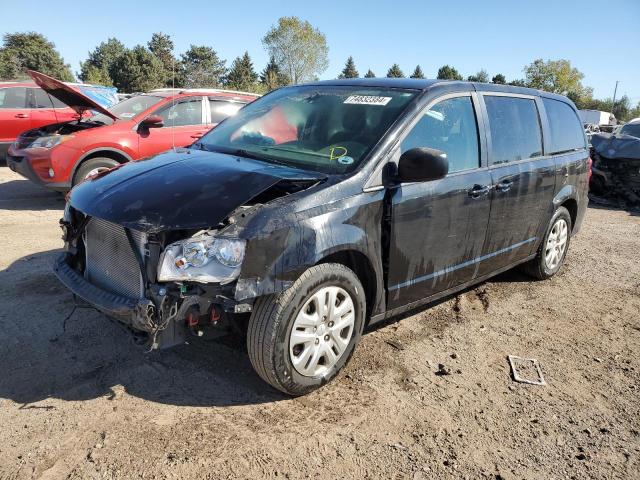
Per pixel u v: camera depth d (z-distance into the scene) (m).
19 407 2.99
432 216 3.72
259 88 58.00
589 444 3.03
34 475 2.49
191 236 2.78
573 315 4.89
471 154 4.14
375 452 2.83
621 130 12.09
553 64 76.31
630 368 3.94
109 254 3.09
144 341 2.85
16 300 4.33
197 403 3.12
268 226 2.86
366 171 3.35
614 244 7.71
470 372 3.73
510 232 4.66
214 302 2.80
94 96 12.98
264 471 2.62
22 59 65.56
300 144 3.81
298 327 3.06
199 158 3.62
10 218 7.20
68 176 7.52
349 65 97.69
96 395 3.14
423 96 3.82
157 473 2.55
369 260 3.36
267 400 3.20
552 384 3.65
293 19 62.28
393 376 3.58
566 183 5.41
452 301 5.00
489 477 2.71
